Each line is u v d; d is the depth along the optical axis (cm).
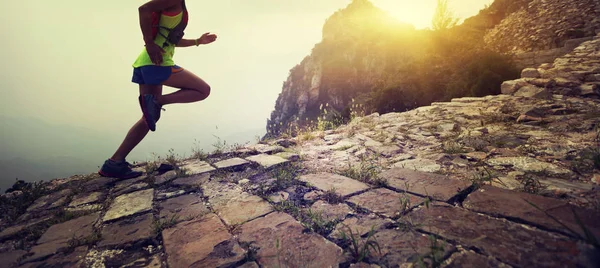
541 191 212
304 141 475
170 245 193
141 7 279
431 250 153
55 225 237
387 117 625
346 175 297
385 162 331
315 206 231
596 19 1291
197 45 384
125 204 267
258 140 559
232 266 167
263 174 324
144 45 317
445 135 418
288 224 207
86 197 296
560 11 1614
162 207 256
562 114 435
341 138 471
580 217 169
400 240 172
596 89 537
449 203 212
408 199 220
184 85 335
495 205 196
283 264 164
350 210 218
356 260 161
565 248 146
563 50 1224
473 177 254
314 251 173
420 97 2503
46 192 321
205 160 396
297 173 320
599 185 212
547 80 631
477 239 162
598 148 275
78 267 180
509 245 154
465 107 604
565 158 271
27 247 211
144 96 313
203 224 218
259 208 238
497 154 308
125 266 178
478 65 1595
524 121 424
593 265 133
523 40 1662
